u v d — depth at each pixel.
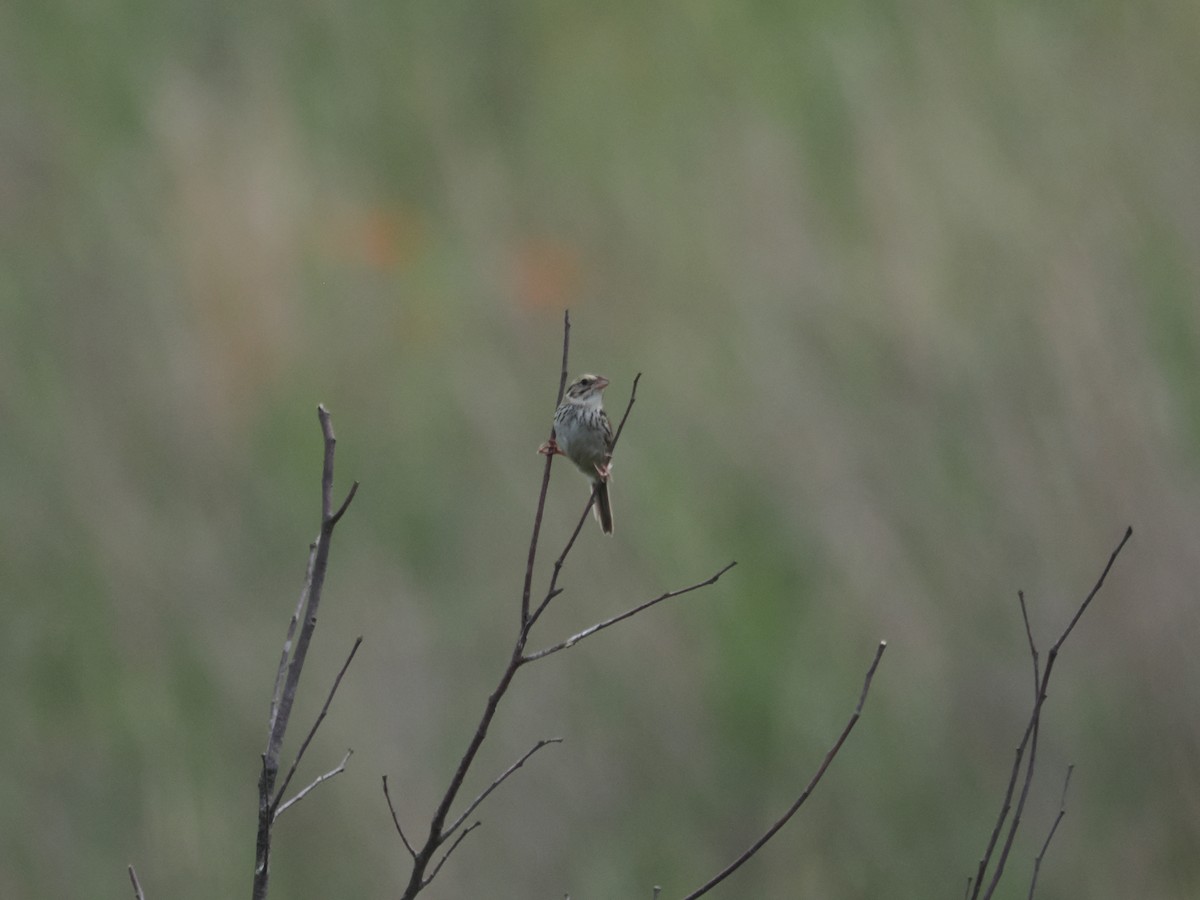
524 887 14.56
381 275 23.73
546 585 16.70
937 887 14.23
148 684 16.19
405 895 5.85
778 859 14.55
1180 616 14.71
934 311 16.89
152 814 15.20
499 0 27.41
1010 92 19.19
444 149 25.95
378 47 27.27
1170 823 14.16
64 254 22.19
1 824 15.27
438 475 19.02
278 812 5.85
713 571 16.03
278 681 5.76
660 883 14.52
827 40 20.78
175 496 18.83
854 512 16.08
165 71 25.58
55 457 18.48
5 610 16.72
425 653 16.33
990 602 15.36
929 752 14.89
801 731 15.12
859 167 18.78
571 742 15.38
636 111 24.14
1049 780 14.51
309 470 19.17
